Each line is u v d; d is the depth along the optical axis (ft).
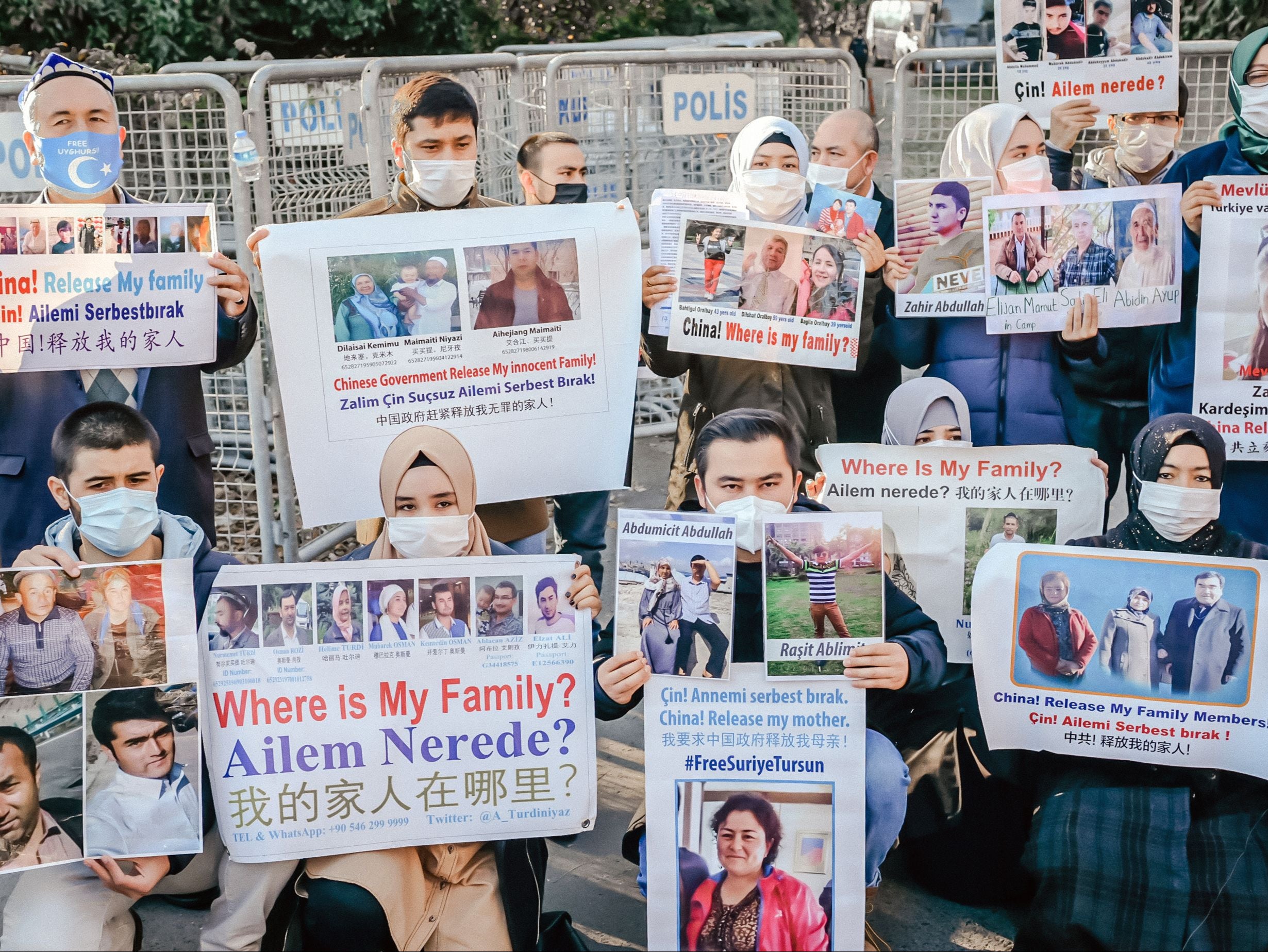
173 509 11.09
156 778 9.07
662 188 21.31
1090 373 12.80
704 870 9.16
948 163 12.05
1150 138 13.43
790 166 12.03
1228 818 9.55
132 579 8.93
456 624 9.25
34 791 8.92
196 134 15.72
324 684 9.16
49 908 9.09
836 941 9.07
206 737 9.12
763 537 9.16
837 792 9.14
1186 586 9.39
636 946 10.23
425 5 47.26
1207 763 9.46
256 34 45.21
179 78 15.05
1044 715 9.70
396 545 9.66
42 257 10.18
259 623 9.09
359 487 10.65
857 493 10.58
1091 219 11.70
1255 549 9.71
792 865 9.13
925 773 10.57
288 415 10.49
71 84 10.19
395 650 9.21
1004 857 10.59
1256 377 11.64
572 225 10.73
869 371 13.58
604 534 14.89
